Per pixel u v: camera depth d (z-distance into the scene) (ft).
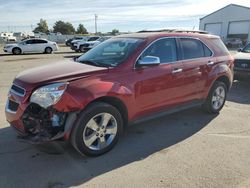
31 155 13.30
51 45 88.69
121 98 13.47
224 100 20.26
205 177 11.53
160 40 15.64
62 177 11.53
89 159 13.02
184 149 14.17
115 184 11.05
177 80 16.14
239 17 143.95
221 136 15.92
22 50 83.92
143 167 12.36
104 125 13.24
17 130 13.00
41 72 13.37
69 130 12.07
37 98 12.07
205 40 18.51
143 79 14.37
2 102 22.17
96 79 12.90
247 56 29.68
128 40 15.71
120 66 13.82
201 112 20.06
